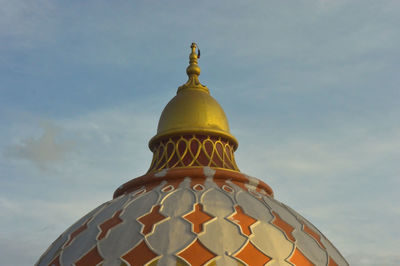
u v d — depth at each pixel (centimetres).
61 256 1320
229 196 1402
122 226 1297
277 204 1495
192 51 1895
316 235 1427
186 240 1202
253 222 1296
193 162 1588
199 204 1338
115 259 1193
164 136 1662
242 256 1177
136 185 1567
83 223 1438
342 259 1417
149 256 1175
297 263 1230
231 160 1664
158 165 1633
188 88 1784
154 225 1260
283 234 1303
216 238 1212
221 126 1688
